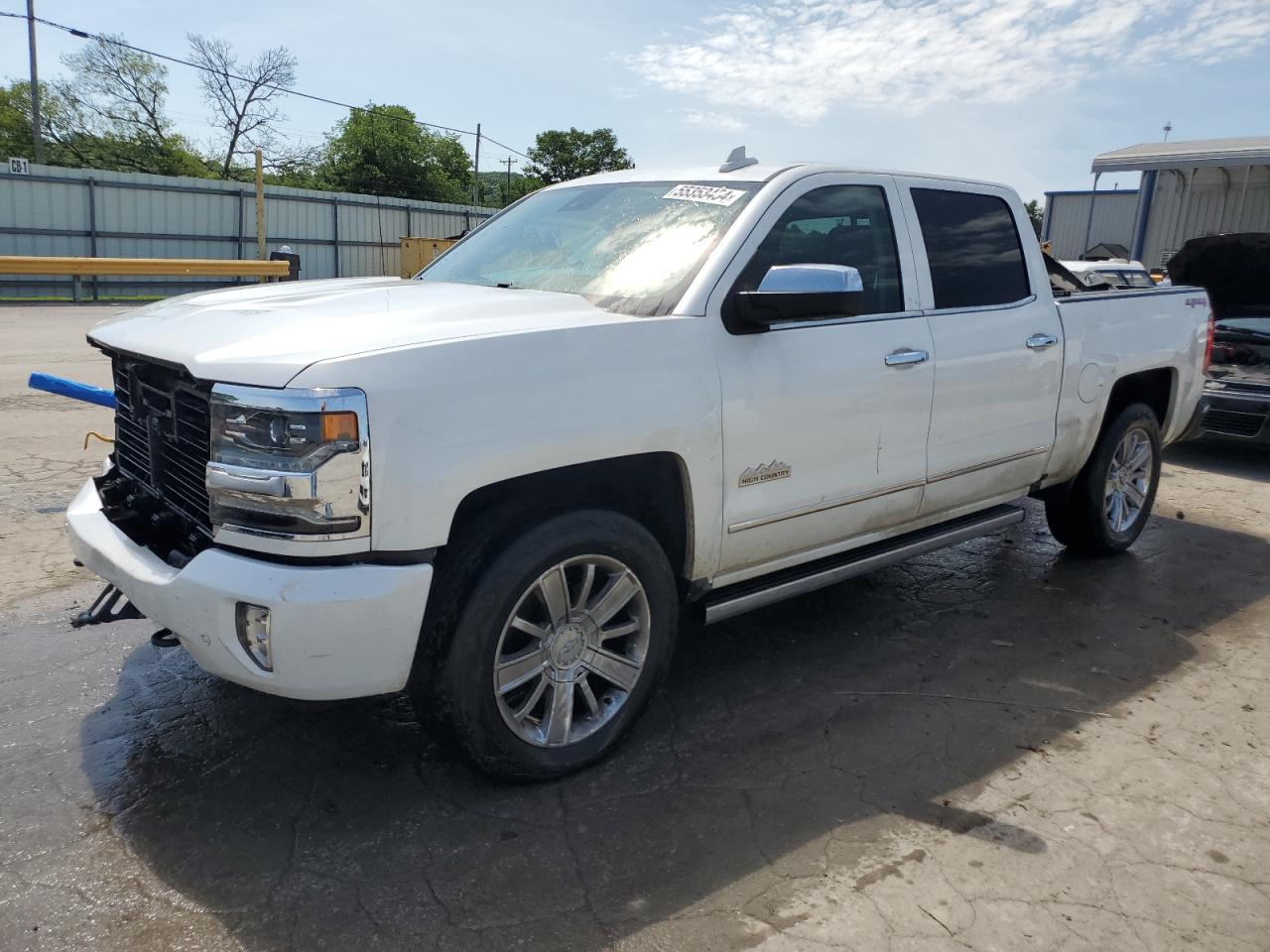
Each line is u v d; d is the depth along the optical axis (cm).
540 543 271
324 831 269
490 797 287
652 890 247
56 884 245
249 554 250
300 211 3148
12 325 1575
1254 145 1337
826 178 361
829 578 363
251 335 264
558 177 6831
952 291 398
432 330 264
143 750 309
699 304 309
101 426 766
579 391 273
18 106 4769
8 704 335
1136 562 524
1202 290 561
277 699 344
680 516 314
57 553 479
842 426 346
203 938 227
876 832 273
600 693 316
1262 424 743
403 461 242
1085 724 340
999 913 240
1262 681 378
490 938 229
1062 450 458
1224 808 288
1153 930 235
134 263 1745
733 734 329
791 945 228
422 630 265
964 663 390
